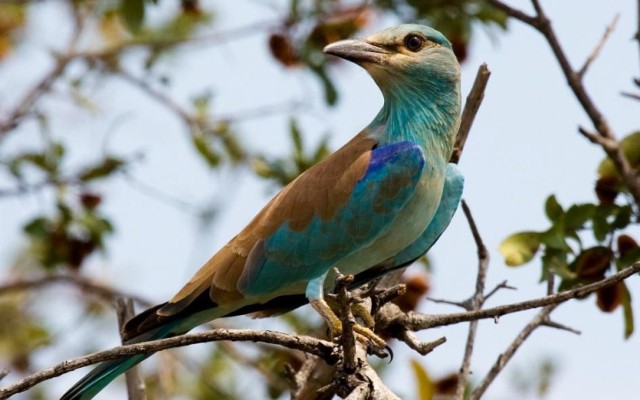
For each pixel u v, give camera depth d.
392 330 10.30
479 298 10.42
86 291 16.30
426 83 11.43
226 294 11.03
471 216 10.53
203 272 11.09
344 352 9.02
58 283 15.83
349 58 11.54
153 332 10.84
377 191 11.09
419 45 11.52
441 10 14.73
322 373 10.70
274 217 11.21
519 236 11.24
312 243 11.13
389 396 9.09
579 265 11.21
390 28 11.70
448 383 11.67
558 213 11.25
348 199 11.12
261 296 11.24
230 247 11.20
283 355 13.82
